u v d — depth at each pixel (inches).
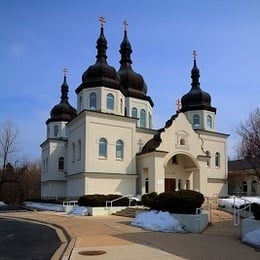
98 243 589.0
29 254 501.4
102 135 1501.0
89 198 1254.9
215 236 707.4
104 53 1668.3
